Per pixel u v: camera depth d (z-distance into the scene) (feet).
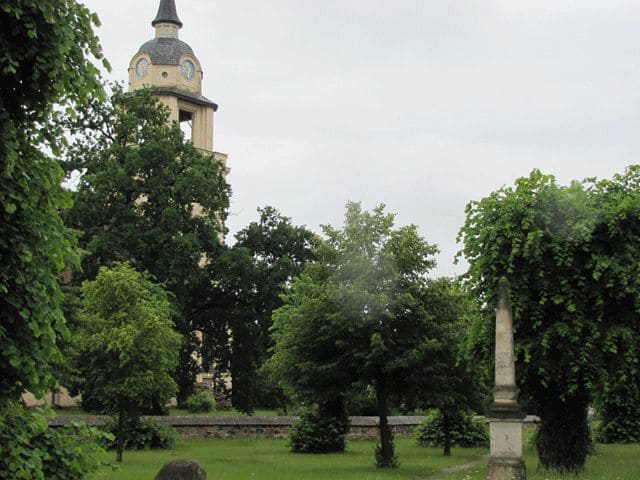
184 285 153.89
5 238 32.53
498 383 53.88
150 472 74.28
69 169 154.81
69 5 34.99
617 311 72.33
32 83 34.19
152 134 159.63
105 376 84.74
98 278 86.28
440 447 122.72
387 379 87.45
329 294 84.64
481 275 76.54
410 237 86.22
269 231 179.32
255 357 170.30
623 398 87.51
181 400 168.25
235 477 71.97
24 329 33.32
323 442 108.37
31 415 32.07
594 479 66.64
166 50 217.97
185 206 158.81
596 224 71.31
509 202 74.49
